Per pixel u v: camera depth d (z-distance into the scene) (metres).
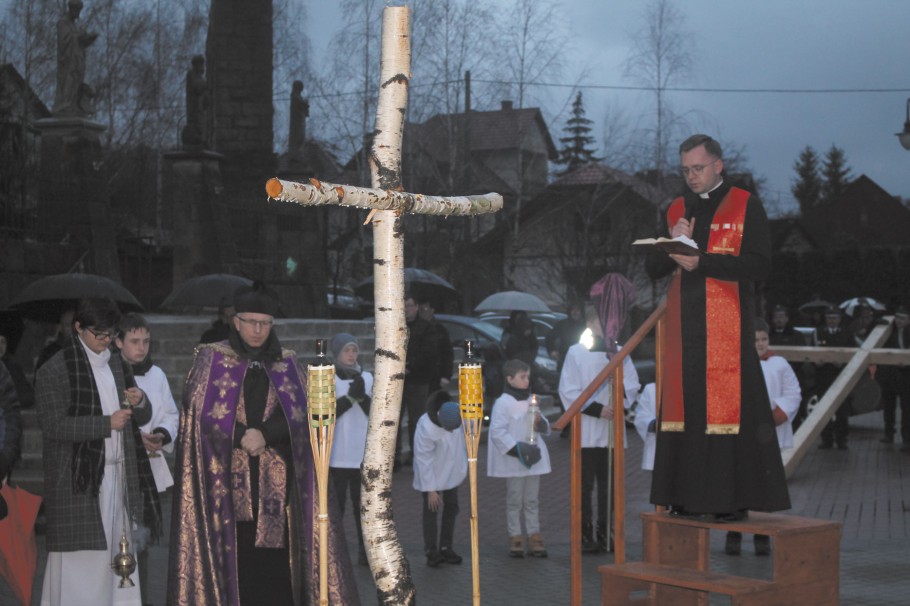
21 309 10.62
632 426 18.58
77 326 6.26
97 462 6.09
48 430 6.07
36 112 32.47
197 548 5.49
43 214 16.36
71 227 16.44
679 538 5.79
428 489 8.84
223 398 5.58
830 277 40.09
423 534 9.66
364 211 34.41
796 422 17.00
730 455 5.29
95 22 38.59
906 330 16.86
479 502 12.20
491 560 9.18
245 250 21.20
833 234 74.12
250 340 5.69
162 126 39.19
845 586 8.00
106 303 6.28
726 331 5.31
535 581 8.37
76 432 6.02
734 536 9.17
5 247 14.85
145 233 36.75
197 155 20.02
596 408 9.10
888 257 39.44
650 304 36.59
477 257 34.81
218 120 23.19
